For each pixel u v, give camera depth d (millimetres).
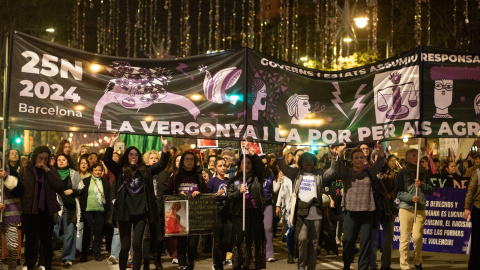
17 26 37250
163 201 12062
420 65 10930
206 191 11805
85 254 13922
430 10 33906
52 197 11555
